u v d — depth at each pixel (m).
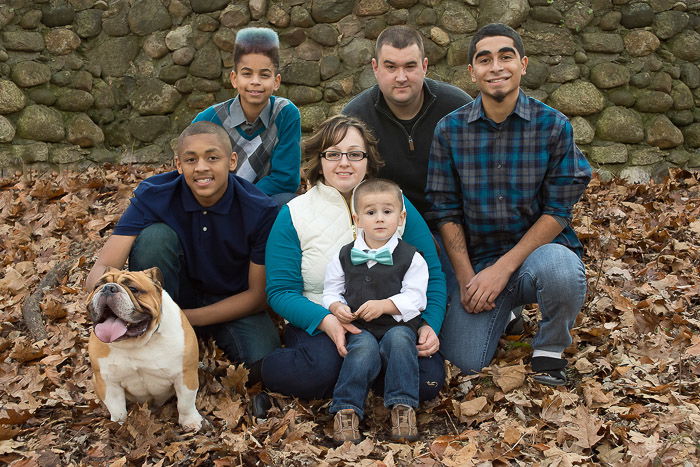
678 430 2.82
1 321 3.88
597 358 3.45
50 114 6.61
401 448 2.80
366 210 3.03
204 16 6.79
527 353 3.53
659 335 3.58
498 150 3.35
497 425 2.96
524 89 6.62
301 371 3.05
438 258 3.40
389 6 6.74
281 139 4.19
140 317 2.53
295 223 3.21
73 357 3.53
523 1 6.60
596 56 6.71
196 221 3.24
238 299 3.32
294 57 6.77
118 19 6.89
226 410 3.03
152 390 2.81
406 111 3.82
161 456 2.74
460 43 6.63
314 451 2.78
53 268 4.40
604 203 5.54
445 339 3.41
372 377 2.95
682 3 6.76
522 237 3.45
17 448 2.79
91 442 2.82
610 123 6.56
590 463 2.66
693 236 4.83
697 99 6.76
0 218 5.24
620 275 4.27
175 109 6.86
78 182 5.91
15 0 6.65
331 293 3.10
